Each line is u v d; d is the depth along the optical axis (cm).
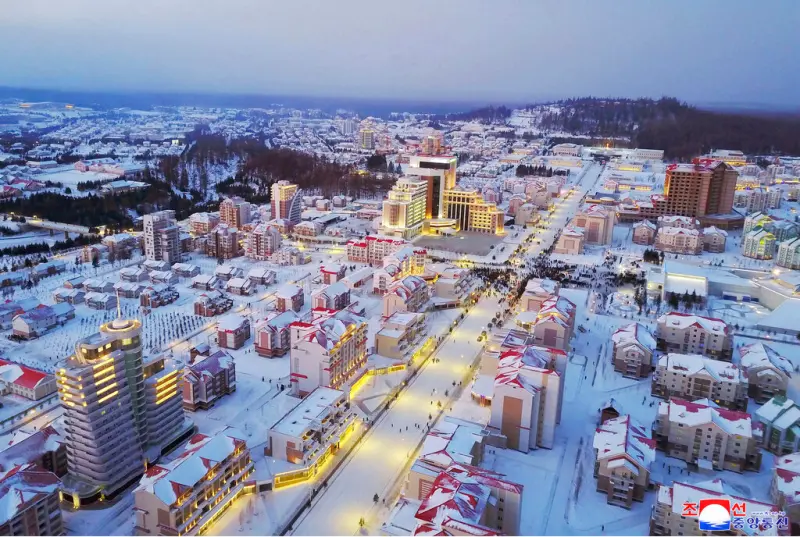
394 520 14750
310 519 15088
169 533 13775
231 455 15525
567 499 15938
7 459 14962
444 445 16175
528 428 17725
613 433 16762
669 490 14588
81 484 15425
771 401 18762
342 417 18688
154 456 17038
